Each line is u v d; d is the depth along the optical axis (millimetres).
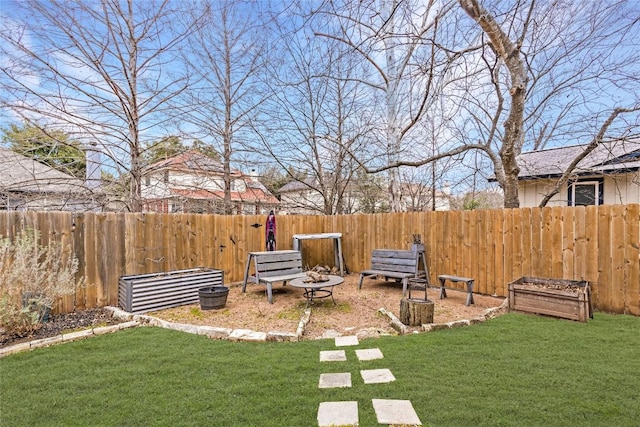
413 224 7270
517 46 5484
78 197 8289
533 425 2133
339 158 11031
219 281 6188
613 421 2156
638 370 2857
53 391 2682
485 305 5418
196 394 2621
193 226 6801
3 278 4016
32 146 7828
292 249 8438
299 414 2340
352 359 3264
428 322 4223
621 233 4676
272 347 3662
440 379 2781
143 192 10258
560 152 10141
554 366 2963
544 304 4586
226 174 11008
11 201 8133
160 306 5316
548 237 5355
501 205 15391
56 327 4371
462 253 6473
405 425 2184
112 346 3641
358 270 8430
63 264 5043
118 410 2410
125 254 5785
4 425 2248
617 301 4695
